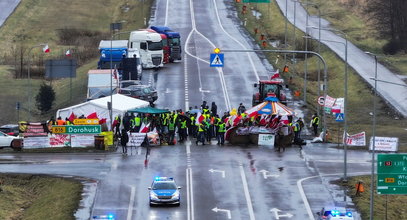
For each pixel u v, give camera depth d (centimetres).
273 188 10112
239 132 12550
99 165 11206
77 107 13288
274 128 12606
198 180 10394
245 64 19575
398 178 8531
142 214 9056
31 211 9631
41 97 17388
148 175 10644
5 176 10631
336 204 9531
